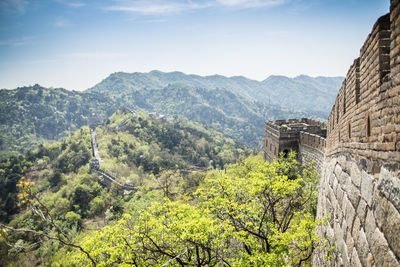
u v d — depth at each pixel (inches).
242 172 1202.6
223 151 5467.5
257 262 370.3
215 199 490.0
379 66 178.7
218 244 387.9
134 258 410.3
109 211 2130.9
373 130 193.6
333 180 370.6
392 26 156.4
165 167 3735.2
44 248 1700.3
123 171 3513.8
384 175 167.9
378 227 171.6
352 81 270.1
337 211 313.6
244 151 5856.3
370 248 181.6
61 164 4087.1
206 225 381.7
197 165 4581.7
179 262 420.2
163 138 5226.4
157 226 430.6
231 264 389.7
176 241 444.8
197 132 6412.4
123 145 4628.4
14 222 2321.6
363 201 209.2
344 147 312.7
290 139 1296.8
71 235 1937.7
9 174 3789.4
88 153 4212.6
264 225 457.4
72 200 2787.9
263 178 502.0
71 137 5177.2
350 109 278.7
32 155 4498.0
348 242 243.3
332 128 465.1
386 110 167.2
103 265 368.8
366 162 211.9
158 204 486.3
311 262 488.4
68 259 1512.1
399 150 147.9
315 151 1006.4
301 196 597.6
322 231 395.2
